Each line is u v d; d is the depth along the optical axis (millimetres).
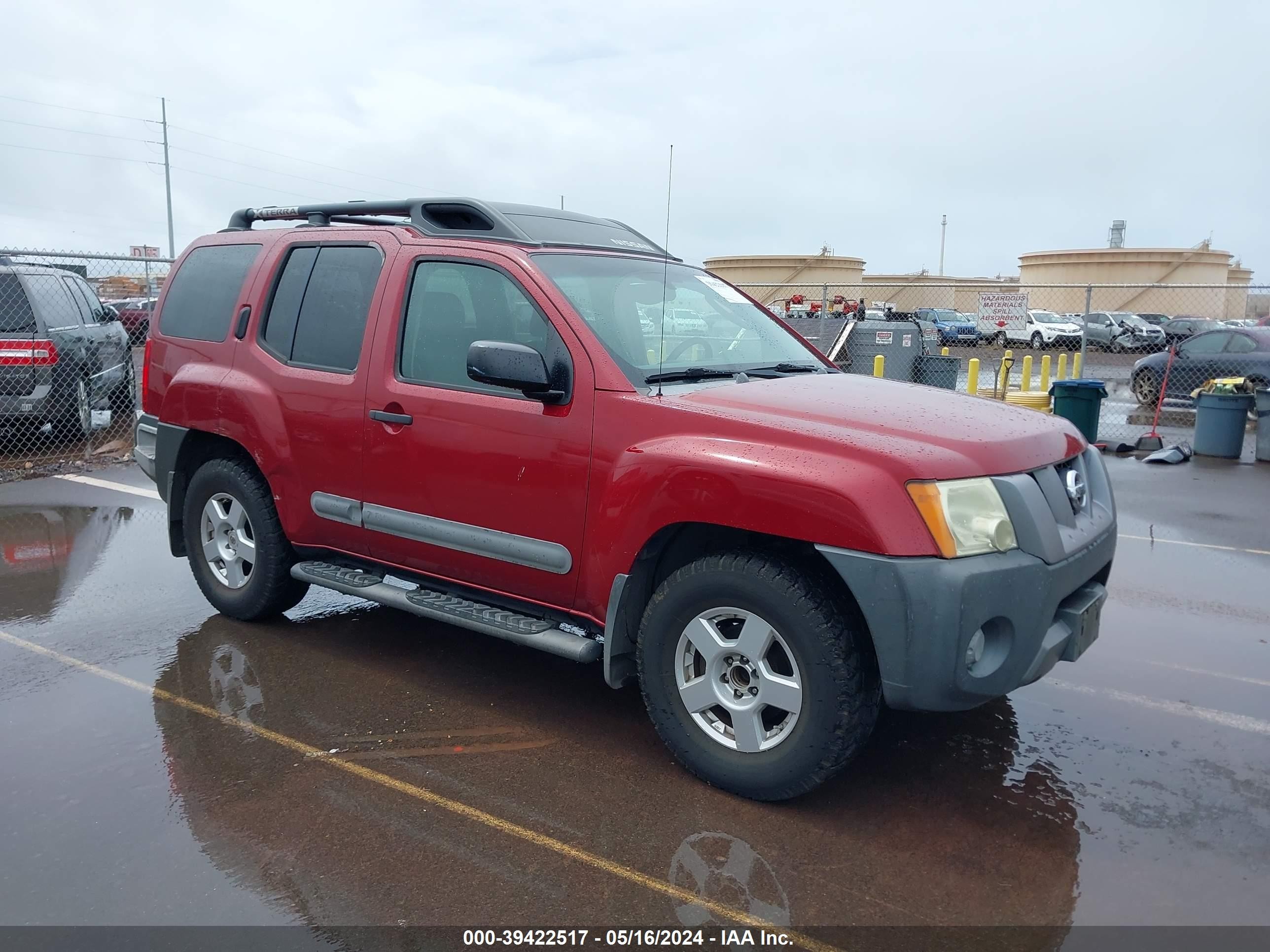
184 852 2979
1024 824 3242
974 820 3266
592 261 4148
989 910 2771
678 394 3529
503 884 2848
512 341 3824
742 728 3299
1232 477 10180
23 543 6672
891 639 2973
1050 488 3344
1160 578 6254
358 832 3115
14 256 9602
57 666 4461
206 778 3443
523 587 3824
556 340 3656
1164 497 9070
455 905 2744
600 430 3510
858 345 14734
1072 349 33094
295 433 4469
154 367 5258
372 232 4410
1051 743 3869
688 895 2814
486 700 4184
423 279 4148
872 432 3188
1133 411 16828
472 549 3895
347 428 4262
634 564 3473
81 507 7812
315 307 4535
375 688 4277
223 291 4980
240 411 4672
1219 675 4602
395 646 4812
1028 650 3107
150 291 11891
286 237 4766
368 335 4223
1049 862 3020
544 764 3605
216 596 5070
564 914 2715
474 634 5027
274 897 2764
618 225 4953
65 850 2979
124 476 9180
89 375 10750
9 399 9461
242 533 4957
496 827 3164
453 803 3309
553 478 3623
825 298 15734
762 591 3148
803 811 3303
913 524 2961
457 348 3984
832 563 3016
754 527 3133
